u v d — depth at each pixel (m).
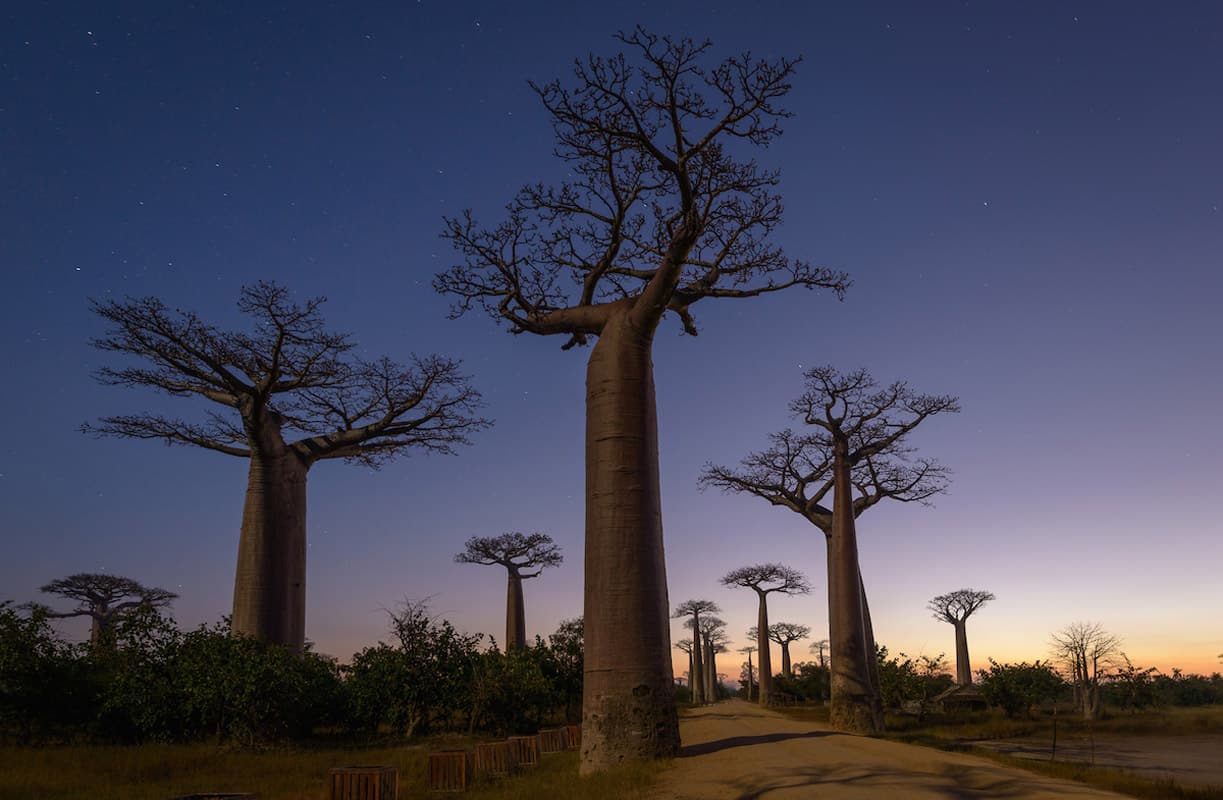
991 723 30.70
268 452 23.06
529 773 13.27
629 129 14.50
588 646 13.73
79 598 51.72
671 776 11.57
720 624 78.88
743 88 14.34
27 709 18.09
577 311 16.00
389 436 25.59
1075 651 34.41
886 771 11.12
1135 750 20.94
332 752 16.97
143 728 18.36
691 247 14.08
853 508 27.78
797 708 46.12
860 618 24.52
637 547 13.84
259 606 22.14
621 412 14.37
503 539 47.50
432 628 22.16
